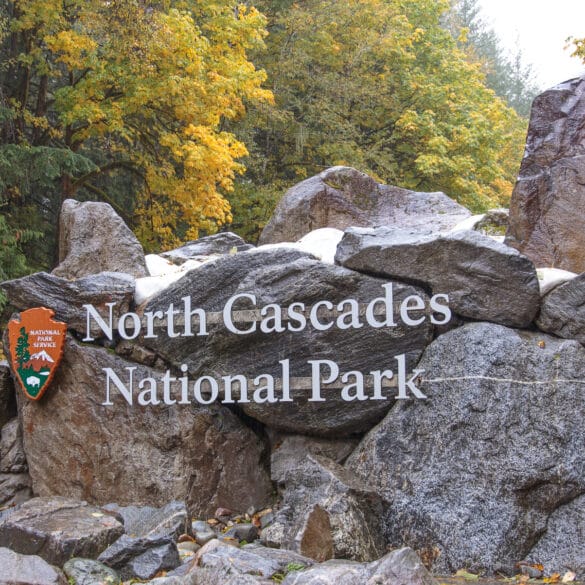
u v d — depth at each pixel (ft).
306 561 16.89
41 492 22.90
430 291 20.20
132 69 51.16
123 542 17.38
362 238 20.76
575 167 21.72
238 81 55.16
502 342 19.25
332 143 71.87
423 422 19.57
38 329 22.82
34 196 62.28
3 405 24.49
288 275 21.13
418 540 18.81
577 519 18.38
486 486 18.69
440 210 30.60
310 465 19.44
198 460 21.45
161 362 22.21
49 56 61.16
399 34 75.20
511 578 17.92
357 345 20.51
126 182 66.69
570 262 21.40
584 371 18.86
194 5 58.03
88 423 22.39
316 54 75.25
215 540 17.03
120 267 24.86
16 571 15.71
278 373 21.07
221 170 53.67
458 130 71.15
